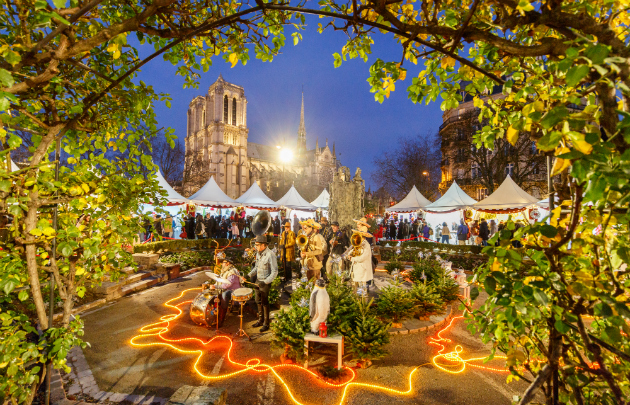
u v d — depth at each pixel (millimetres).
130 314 6996
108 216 2453
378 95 2572
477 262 12891
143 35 2398
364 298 5926
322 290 4750
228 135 83875
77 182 2508
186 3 2420
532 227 1299
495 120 2236
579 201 1175
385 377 4508
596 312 1175
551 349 1579
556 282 1335
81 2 1693
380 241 19859
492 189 25625
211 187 21812
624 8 1230
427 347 5523
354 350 4715
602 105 1213
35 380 2238
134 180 2859
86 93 2760
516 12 1481
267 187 87125
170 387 4168
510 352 1752
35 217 2156
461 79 2266
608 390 1701
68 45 1757
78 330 2414
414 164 39188
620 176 953
